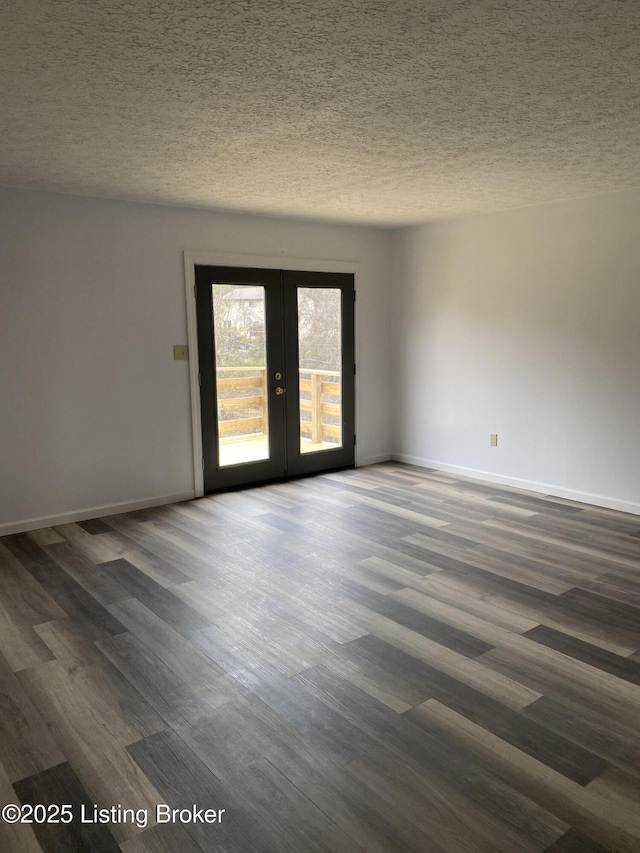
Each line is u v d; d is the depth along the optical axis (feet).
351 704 7.80
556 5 5.88
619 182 13.61
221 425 17.54
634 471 15.10
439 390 19.58
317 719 7.52
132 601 10.77
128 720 7.55
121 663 8.82
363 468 20.40
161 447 16.37
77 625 9.95
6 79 7.62
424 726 7.36
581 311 15.62
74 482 15.07
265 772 6.65
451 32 6.43
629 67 7.41
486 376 18.12
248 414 18.04
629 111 9.00
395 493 17.33
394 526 14.52
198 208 16.17
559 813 6.06
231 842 5.77
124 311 15.35
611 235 14.79
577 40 6.66
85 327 14.83
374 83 7.84
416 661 8.76
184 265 16.17
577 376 15.92
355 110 8.87
